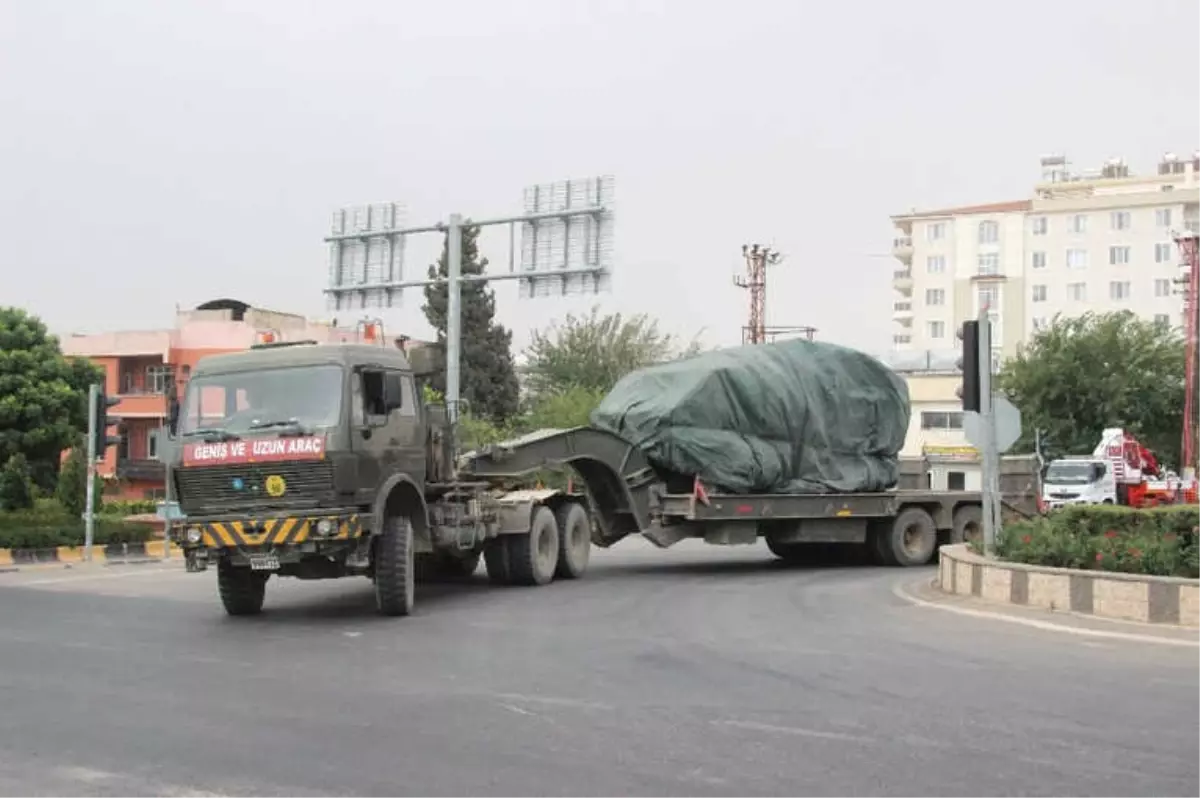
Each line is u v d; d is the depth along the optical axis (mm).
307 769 6867
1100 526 15477
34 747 7473
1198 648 11367
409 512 15547
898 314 108250
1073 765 6859
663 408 21609
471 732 7793
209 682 9789
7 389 27875
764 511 22328
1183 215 95250
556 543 19859
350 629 13352
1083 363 58438
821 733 7703
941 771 6738
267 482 13914
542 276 29250
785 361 23391
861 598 16719
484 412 58781
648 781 6547
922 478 26828
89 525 25766
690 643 11922
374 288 32344
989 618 13883
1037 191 110938
